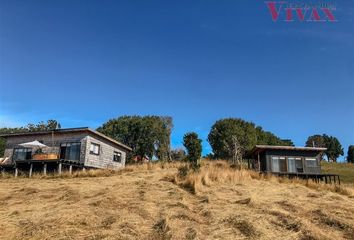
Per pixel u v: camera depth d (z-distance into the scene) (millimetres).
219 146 39500
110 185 15414
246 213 9414
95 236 7180
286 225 8312
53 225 7914
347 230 8297
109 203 10312
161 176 18922
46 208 10156
